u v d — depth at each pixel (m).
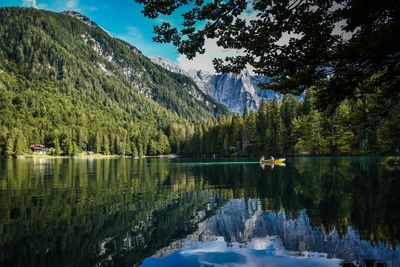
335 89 10.94
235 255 13.37
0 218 19.67
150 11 9.88
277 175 43.47
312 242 14.58
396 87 11.09
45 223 18.52
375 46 8.44
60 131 180.00
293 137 99.06
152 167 70.19
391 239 14.12
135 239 15.74
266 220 19.20
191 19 10.01
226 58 11.32
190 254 13.61
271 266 11.99
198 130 153.25
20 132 149.88
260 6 9.24
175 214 21.52
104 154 173.75
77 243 14.98
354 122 20.69
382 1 7.85
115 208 23.22
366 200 22.28
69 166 76.56
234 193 29.77
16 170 60.47
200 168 63.56
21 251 13.74
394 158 56.12
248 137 116.31
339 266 11.63
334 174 39.41
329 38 9.64
